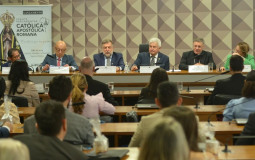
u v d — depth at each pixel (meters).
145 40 9.21
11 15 9.09
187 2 8.94
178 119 2.21
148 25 9.16
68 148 2.22
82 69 4.84
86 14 9.46
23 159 1.45
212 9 8.80
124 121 5.18
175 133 1.49
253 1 8.56
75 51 9.60
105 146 2.75
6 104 3.88
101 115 4.57
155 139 1.49
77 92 3.78
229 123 3.74
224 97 4.72
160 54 7.22
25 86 5.14
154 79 4.29
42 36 9.12
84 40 9.53
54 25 9.63
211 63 6.79
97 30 9.44
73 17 9.55
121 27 9.31
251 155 2.70
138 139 2.94
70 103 3.89
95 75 6.49
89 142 3.04
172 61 9.13
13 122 3.98
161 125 1.51
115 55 7.40
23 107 4.81
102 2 9.37
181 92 5.78
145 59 7.23
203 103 5.72
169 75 6.47
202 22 8.88
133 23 9.24
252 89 3.77
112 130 3.62
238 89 5.00
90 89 4.79
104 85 4.83
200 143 2.30
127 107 4.75
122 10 9.28
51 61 7.44
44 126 2.29
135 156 2.75
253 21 8.59
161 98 2.94
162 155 1.47
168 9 9.04
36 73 6.64
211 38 8.88
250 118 3.10
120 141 4.48
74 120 2.99
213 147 2.67
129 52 9.33
